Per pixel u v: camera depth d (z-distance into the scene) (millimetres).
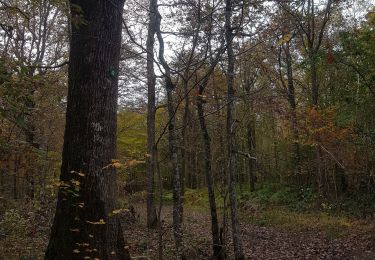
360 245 13477
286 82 27484
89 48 6324
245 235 16562
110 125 6383
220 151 11594
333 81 21281
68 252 6020
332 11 23406
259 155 32375
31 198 11008
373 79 16656
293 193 26531
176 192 10391
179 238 10242
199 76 10188
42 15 17625
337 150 20062
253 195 29328
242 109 11969
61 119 14477
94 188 6121
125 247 6461
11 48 10156
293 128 20656
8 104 5090
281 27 9906
